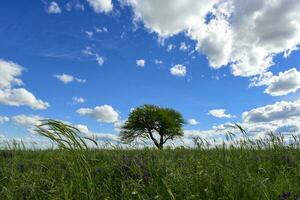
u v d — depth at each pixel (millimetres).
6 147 10938
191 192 5527
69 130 5438
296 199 4898
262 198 5258
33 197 5809
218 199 5293
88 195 5398
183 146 11102
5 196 5930
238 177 5926
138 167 6828
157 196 5379
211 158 8328
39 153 11430
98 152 9797
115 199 5641
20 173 7371
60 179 6500
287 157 8406
